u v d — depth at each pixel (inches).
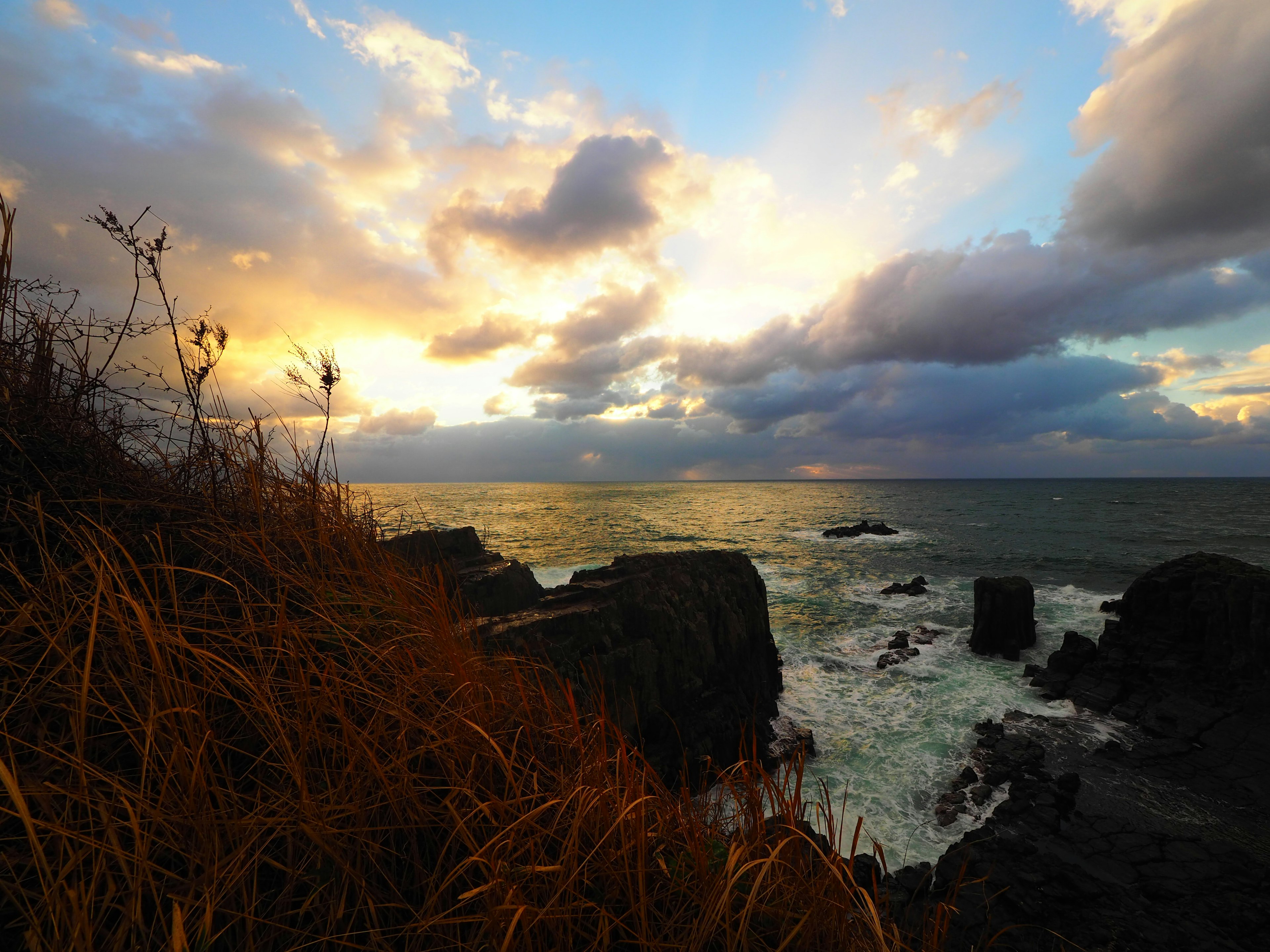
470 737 85.9
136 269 109.0
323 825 64.7
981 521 2989.7
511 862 73.0
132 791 59.8
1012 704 695.1
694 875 79.4
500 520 2691.9
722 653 634.2
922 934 78.8
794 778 526.3
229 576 99.9
